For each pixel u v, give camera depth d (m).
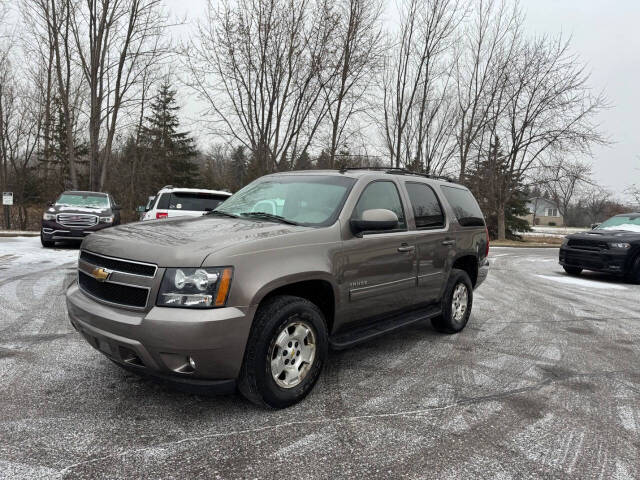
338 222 3.59
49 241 12.28
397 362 4.26
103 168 20.56
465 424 3.02
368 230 3.82
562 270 13.38
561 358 4.59
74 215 11.99
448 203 5.14
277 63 14.18
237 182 34.78
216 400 3.24
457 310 5.34
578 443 2.82
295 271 3.08
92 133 19.62
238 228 3.33
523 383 3.83
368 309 3.85
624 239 10.37
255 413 3.06
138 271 2.82
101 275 2.93
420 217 4.60
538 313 6.85
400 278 4.18
